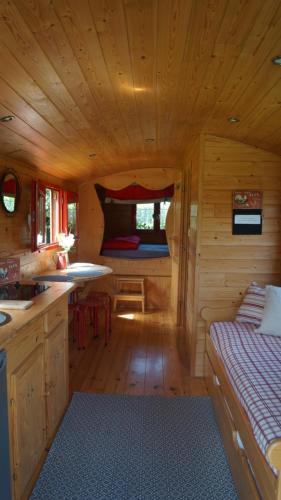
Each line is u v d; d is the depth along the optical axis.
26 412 1.63
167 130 2.83
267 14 1.20
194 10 1.19
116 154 3.69
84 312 3.64
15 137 2.26
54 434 2.16
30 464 1.71
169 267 5.22
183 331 4.06
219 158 2.86
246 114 2.22
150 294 5.27
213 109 2.21
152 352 3.56
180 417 2.41
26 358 1.64
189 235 3.62
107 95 1.93
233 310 2.91
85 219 5.21
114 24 1.26
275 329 2.43
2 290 2.26
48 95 1.79
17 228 2.81
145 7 1.17
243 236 2.91
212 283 2.95
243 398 1.71
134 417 2.39
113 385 2.84
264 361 2.03
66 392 2.45
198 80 1.77
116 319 4.70
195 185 3.16
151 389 2.79
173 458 1.99
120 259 5.24
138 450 2.05
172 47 1.44
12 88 1.63
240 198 2.87
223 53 1.49
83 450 2.04
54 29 1.26
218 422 2.28
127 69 1.62
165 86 1.85
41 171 3.36
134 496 1.72
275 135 2.46
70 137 2.62
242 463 1.65
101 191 5.55
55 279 3.06
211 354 2.63
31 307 1.84
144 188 5.49
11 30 1.23
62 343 2.30
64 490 1.74
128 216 6.91
